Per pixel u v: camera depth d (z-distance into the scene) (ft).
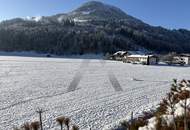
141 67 196.75
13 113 45.80
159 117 20.35
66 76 114.52
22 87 77.97
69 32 498.28
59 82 92.38
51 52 451.12
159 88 82.02
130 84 91.45
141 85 89.20
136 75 127.65
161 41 587.68
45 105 52.95
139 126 20.63
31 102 55.72
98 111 48.08
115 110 48.93
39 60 257.14
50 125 38.45
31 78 103.71
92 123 40.16
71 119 42.37
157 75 131.13
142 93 70.79
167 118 19.80
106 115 45.11
